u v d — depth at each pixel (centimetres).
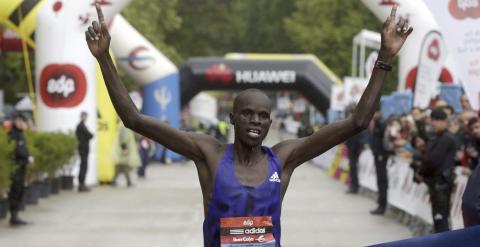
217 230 659
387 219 2383
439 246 780
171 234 2067
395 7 677
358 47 8562
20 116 2153
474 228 776
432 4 1759
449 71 3281
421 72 2259
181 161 5156
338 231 2120
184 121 5747
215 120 8281
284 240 1966
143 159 3909
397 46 670
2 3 3127
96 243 1916
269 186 661
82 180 3148
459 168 1758
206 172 678
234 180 659
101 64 671
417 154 1844
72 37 3228
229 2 11444
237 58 5500
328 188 3419
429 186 1625
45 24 3216
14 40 3903
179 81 5344
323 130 686
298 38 9388
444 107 1955
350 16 8794
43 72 3250
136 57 4778
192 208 2641
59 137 2919
